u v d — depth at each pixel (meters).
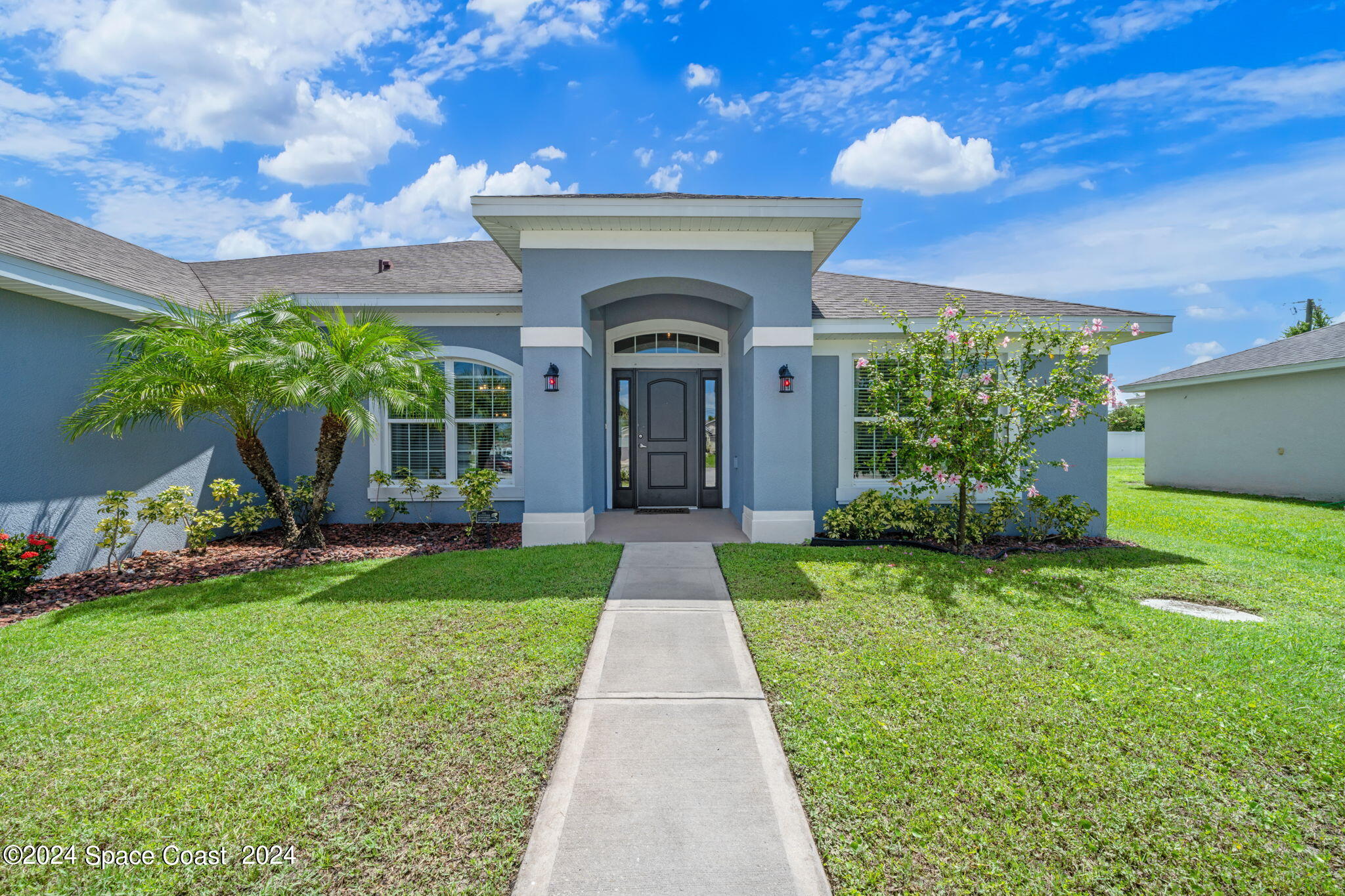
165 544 8.05
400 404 7.43
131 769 2.88
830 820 2.57
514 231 8.07
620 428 11.28
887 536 8.38
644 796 2.76
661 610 5.31
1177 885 2.23
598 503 10.34
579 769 2.96
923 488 8.21
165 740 3.14
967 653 4.27
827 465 9.07
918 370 7.62
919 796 2.71
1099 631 4.71
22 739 3.14
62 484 6.78
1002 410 8.42
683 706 3.59
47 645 4.42
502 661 4.11
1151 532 10.00
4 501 6.21
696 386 11.25
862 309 9.21
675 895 2.19
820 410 9.05
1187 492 16.30
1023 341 7.65
